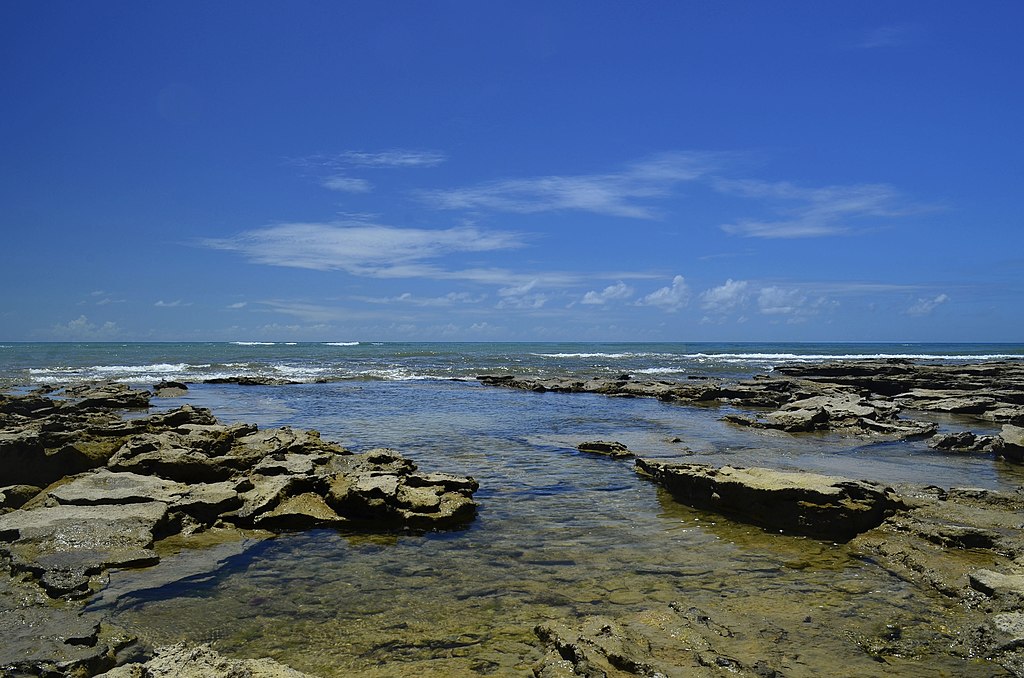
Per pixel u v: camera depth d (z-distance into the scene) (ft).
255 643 24.71
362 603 28.45
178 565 32.65
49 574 29.25
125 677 20.01
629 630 24.62
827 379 149.28
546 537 38.14
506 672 22.54
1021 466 62.03
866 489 40.70
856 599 29.01
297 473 46.96
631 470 57.06
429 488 45.19
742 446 70.85
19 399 83.76
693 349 489.26
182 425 63.21
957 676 22.18
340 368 203.10
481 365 229.04
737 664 22.29
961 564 32.55
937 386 139.33
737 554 35.55
